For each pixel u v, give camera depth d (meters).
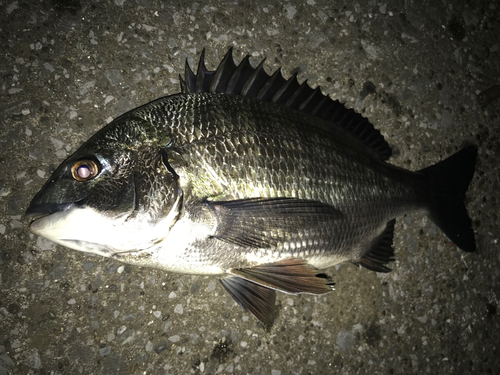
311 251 0.37
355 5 0.50
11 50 0.39
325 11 0.49
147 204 0.31
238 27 0.45
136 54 0.42
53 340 0.39
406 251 0.51
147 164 0.31
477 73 0.56
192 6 0.44
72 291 0.40
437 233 0.53
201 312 0.44
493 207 0.56
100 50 0.41
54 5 0.40
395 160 0.51
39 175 0.39
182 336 0.43
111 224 0.30
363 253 0.42
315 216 0.37
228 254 0.34
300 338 0.47
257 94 0.39
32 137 0.39
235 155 0.34
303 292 0.36
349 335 0.49
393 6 0.52
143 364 0.42
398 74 0.52
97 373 0.41
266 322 0.39
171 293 0.43
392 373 0.50
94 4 0.41
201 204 0.32
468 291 0.55
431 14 0.54
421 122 0.53
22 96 0.39
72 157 0.31
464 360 0.54
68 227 0.30
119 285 0.41
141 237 0.31
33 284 0.39
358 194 0.39
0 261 0.38
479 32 0.57
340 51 0.49
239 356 0.45
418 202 0.45
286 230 0.35
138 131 0.32
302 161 0.36
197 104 0.34
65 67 0.40
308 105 0.41
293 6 0.47
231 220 0.33
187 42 0.44
